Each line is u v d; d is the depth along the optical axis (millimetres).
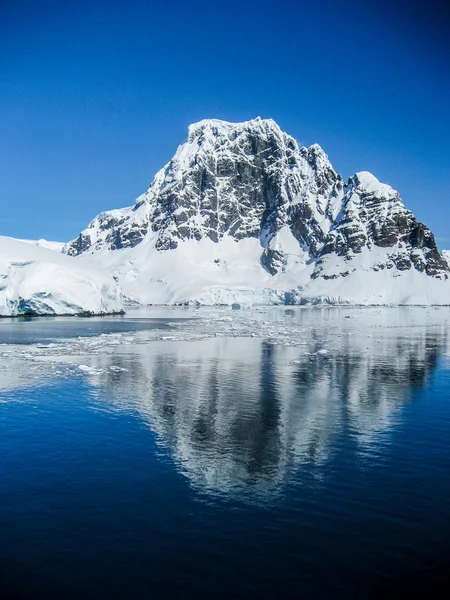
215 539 13133
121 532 13492
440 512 14703
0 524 13953
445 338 66812
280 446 20453
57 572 11766
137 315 136000
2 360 42844
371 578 11570
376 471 17812
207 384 32875
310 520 14164
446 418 24719
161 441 21047
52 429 22688
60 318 110562
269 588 11203
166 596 10938
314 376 36031
